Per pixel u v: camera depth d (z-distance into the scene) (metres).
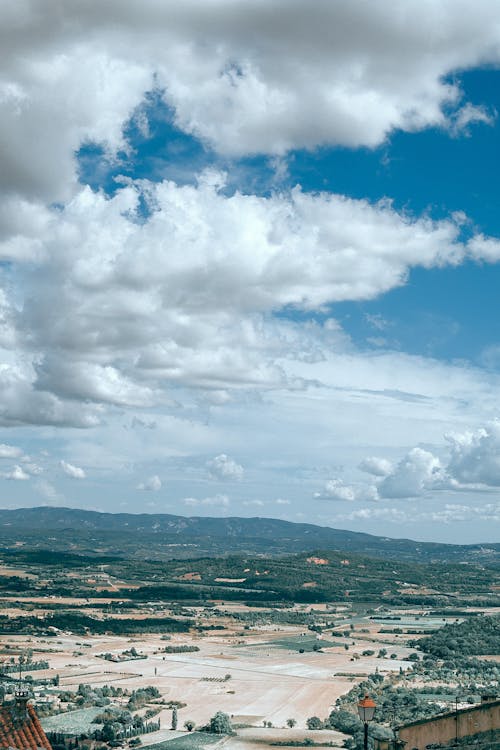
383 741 60.94
